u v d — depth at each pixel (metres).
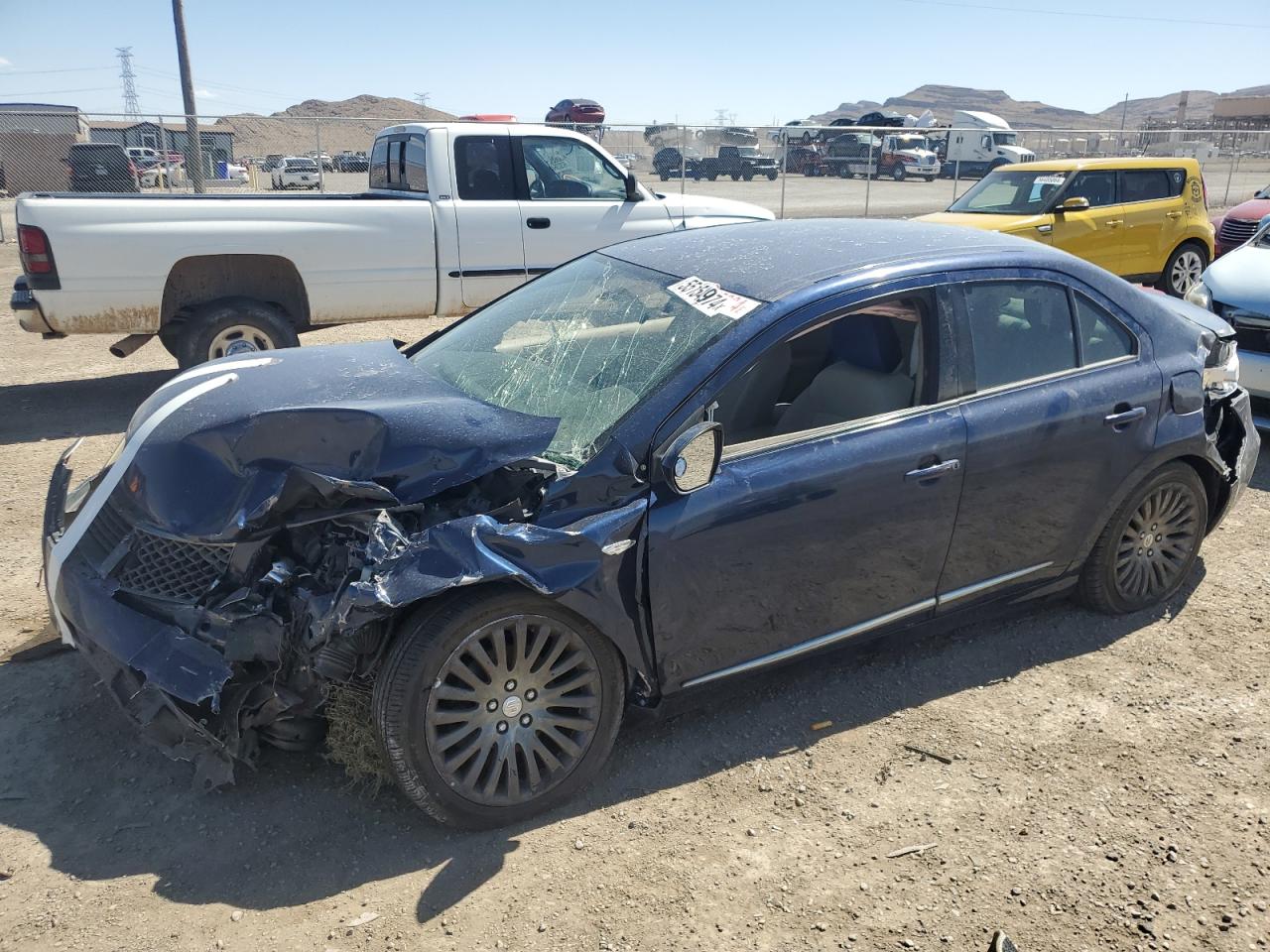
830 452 3.21
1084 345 3.77
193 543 2.91
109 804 3.03
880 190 28.42
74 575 3.07
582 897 2.67
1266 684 3.70
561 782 2.99
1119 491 3.87
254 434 3.01
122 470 3.17
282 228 7.39
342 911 2.61
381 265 7.81
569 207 8.47
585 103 39.34
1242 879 2.73
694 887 2.71
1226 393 4.24
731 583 3.12
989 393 3.53
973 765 3.24
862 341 3.40
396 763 2.76
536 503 3.01
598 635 2.98
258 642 2.75
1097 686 3.69
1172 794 3.09
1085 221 11.06
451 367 3.75
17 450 6.59
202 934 2.53
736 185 27.58
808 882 2.73
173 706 2.73
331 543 2.96
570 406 3.24
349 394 3.24
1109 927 2.57
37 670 3.75
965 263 3.55
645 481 2.97
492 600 2.77
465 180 8.13
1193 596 4.41
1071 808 3.03
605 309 3.66
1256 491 5.79
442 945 2.50
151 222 7.05
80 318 7.02
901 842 2.89
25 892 2.67
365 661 2.79
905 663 3.86
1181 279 12.14
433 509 3.04
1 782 3.13
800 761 3.27
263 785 3.12
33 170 16.52
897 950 2.50
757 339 3.13
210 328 7.36
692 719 3.50
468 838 2.91
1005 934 2.53
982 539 3.60
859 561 3.35
